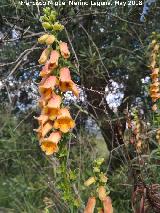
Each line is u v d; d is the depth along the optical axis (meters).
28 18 0.90
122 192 0.85
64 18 0.87
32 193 0.92
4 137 1.04
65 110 0.46
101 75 0.97
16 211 0.92
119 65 0.97
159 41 0.85
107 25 1.00
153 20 1.04
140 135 0.72
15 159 1.00
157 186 0.67
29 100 1.16
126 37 1.02
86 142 0.96
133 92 1.09
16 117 1.15
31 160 1.02
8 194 0.97
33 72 1.06
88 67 0.96
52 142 0.45
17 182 0.95
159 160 0.75
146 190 0.63
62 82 0.46
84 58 0.96
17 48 1.04
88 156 0.89
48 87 0.45
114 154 0.99
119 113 0.99
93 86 1.00
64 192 0.47
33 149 1.01
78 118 1.02
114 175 0.93
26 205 0.90
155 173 0.72
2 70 1.07
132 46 1.03
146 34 1.02
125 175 0.84
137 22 1.01
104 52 1.00
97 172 0.45
